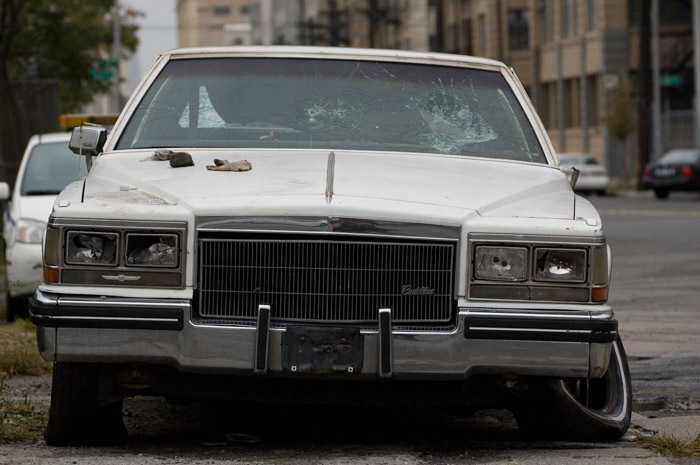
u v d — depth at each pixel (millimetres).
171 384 7375
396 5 102688
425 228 7082
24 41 36281
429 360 7023
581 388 8516
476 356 7055
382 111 8906
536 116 9102
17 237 15484
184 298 7055
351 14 112750
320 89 9023
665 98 66062
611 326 7125
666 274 21391
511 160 8672
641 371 11625
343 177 7684
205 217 7066
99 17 44625
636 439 8078
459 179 7914
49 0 35719
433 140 8734
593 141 70250
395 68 9273
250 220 7035
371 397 7371
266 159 8234
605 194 56500
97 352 7035
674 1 66438
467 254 7102
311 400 7340
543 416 7914
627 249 26531
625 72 66438
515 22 80625
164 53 9305
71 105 47094
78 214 7109
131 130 8766
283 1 146750
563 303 7145
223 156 8359
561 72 74688
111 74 39438
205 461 7086
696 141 58500
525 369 7086
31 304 7145
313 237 7051
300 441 8016
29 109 29750
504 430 8633
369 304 7094
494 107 9086
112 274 7086
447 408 8453
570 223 7211
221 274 7086
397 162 8258
